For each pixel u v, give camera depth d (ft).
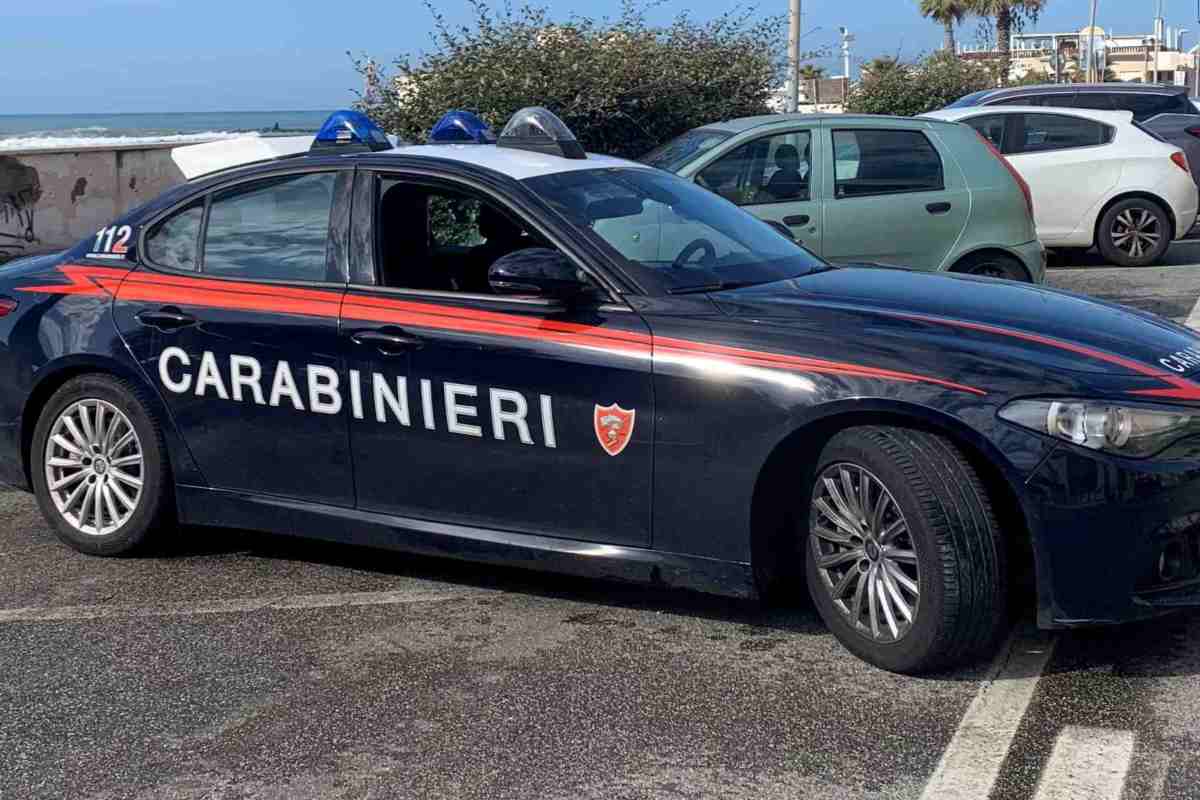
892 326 13.61
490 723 12.71
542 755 12.04
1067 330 13.71
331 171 16.56
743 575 13.94
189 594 16.56
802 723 12.50
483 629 15.14
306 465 16.26
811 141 29.76
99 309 17.39
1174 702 12.66
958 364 12.96
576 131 40.96
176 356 16.84
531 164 16.37
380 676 13.89
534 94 39.99
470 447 15.08
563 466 14.61
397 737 12.48
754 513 13.78
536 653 14.39
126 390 17.29
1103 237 44.01
